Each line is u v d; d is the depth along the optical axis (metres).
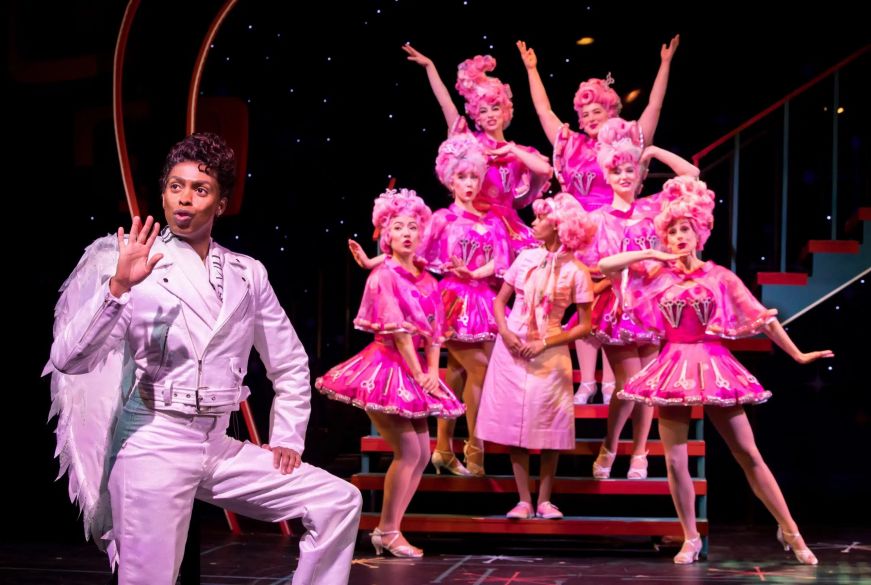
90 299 2.36
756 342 5.48
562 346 4.80
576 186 5.45
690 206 4.63
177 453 2.47
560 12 7.41
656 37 7.39
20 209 6.00
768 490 4.57
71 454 2.57
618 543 5.16
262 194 7.21
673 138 7.49
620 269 4.65
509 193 5.39
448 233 5.12
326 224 7.37
